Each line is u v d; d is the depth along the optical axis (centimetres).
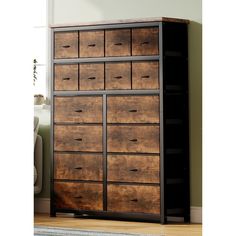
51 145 573
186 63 545
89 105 553
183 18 554
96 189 551
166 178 521
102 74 546
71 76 562
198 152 546
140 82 528
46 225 518
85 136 556
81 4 600
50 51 590
